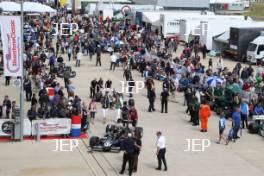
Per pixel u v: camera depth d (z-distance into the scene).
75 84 53.53
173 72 54.69
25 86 45.00
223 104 42.44
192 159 31.25
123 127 33.78
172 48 78.94
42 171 28.25
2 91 49.09
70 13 125.94
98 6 108.06
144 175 27.94
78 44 72.62
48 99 39.16
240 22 81.75
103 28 88.56
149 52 68.31
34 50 67.00
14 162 29.64
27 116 37.00
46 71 56.28
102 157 31.06
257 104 39.78
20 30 33.50
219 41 79.75
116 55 65.00
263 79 53.81
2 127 34.03
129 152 27.33
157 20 92.38
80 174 27.94
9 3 74.94
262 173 29.14
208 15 93.38
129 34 82.56
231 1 142.38
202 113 37.38
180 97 49.88
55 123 34.72
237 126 35.34
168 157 31.44
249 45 73.88
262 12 157.50
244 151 33.38
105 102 39.53
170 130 37.84
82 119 35.78
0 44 70.69
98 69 63.00
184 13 96.88
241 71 60.72
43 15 106.62
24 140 34.00
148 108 44.47
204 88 45.91
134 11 101.75
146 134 36.38
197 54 72.50
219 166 30.11
